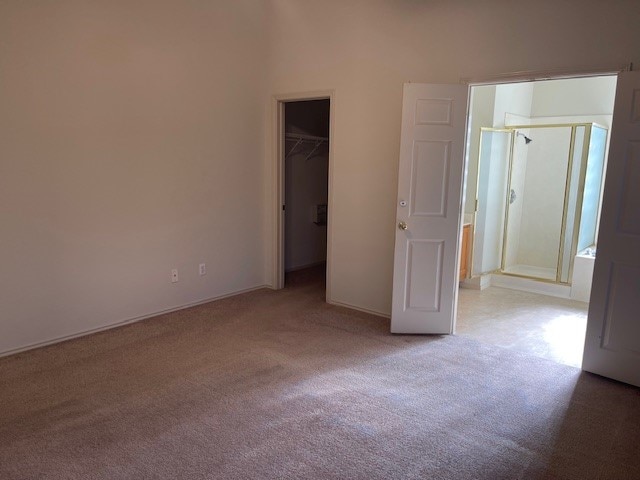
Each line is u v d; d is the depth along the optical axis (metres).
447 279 3.80
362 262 4.38
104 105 3.60
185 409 2.62
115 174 3.73
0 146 3.09
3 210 3.16
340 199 4.44
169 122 4.05
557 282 5.21
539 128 5.81
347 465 2.17
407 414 2.62
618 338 3.03
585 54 3.09
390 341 3.71
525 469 2.16
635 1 2.88
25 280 3.32
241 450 2.26
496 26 3.43
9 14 3.05
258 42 4.71
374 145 4.15
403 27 3.87
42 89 3.25
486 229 5.54
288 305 4.56
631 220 2.91
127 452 2.24
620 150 2.91
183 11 4.04
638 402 2.80
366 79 4.12
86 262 3.63
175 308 4.33
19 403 2.66
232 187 4.68
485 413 2.64
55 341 3.52
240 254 4.88
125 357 3.30
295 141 5.71
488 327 4.12
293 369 3.16
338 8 4.20
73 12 3.36
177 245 4.26
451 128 3.60
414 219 3.71
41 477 2.06
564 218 5.16
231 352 3.42
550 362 3.37
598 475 2.13
